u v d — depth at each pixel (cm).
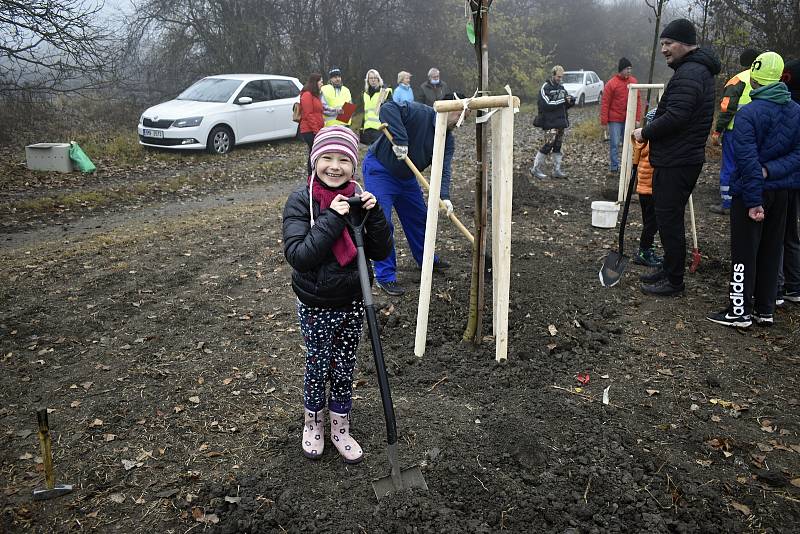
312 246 259
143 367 410
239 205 937
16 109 1546
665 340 438
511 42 2938
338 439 308
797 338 440
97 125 1733
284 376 396
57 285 557
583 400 362
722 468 306
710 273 568
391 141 457
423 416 343
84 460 317
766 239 446
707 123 469
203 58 1986
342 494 285
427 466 300
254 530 265
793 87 498
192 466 310
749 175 416
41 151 1160
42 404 369
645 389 376
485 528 262
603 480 292
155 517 277
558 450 314
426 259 393
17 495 292
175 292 539
